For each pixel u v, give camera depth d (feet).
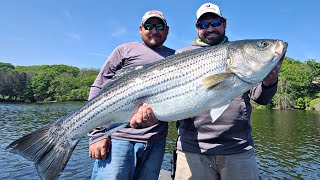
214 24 4.18
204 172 3.92
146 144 3.91
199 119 3.88
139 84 3.50
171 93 3.44
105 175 3.83
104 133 3.66
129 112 3.53
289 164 14.17
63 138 3.50
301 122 33.22
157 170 4.08
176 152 4.26
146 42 4.26
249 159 3.86
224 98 3.42
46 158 3.37
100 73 4.22
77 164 13.61
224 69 3.43
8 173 12.28
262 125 29.76
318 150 17.39
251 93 3.90
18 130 25.89
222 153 3.81
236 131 3.82
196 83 3.41
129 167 3.87
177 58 3.50
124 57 4.20
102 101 3.58
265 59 3.46
